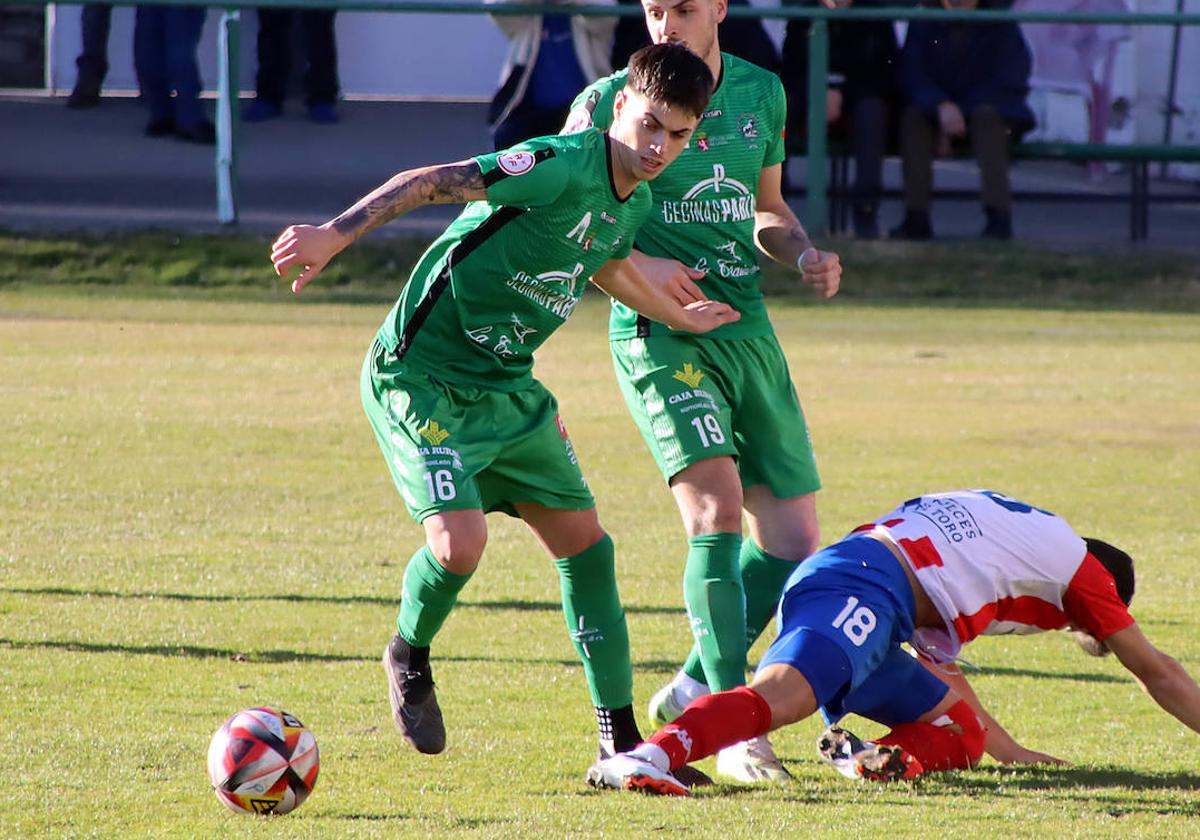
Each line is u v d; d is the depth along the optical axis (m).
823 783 13.69
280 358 39.22
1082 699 16.55
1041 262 50.91
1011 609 14.24
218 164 51.47
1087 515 25.55
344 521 24.42
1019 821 12.31
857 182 51.41
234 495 25.91
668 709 15.62
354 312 45.97
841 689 13.45
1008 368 39.81
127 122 53.94
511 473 14.12
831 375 38.56
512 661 17.47
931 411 34.53
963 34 50.91
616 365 16.23
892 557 13.95
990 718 14.79
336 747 14.23
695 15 15.88
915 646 14.14
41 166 52.75
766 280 49.88
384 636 18.22
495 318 13.87
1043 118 54.31
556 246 13.66
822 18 49.72
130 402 33.59
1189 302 49.25
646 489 27.28
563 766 13.87
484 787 13.16
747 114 16.22
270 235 50.72
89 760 13.45
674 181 16.02
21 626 18.00
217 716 14.95
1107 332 44.94
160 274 48.44
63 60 60.12
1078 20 51.22
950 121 51.06
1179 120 56.47
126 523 23.73
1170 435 32.38
